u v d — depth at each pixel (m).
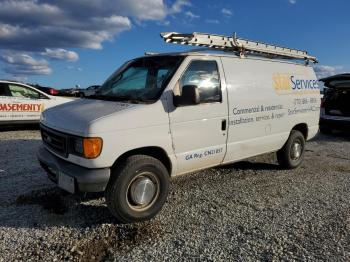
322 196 5.42
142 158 4.18
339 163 7.69
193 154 4.79
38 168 6.49
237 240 3.88
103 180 3.92
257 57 6.02
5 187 5.40
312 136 7.34
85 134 3.85
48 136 4.57
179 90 4.59
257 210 4.77
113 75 5.47
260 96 5.79
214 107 4.99
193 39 5.13
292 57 6.99
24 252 3.53
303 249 3.71
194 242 3.82
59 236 3.88
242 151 5.56
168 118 4.44
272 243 3.83
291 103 6.54
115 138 3.97
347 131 11.50
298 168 7.09
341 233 4.11
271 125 6.09
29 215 4.39
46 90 14.41
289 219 4.48
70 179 3.98
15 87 11.13
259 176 6.40
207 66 5.03
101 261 3.41
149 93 4.57
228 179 6.13
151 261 3.42
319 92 7.45
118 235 3.94
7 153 7.75
